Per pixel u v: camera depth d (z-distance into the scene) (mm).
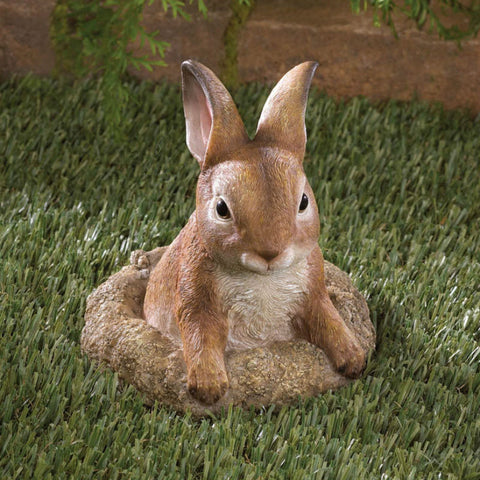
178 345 1323
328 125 1716
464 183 1629
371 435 1301
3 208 1556
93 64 1682
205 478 1259
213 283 1296
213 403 1296
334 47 1751
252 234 1244
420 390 1345
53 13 1753
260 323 1312
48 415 1300
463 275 1496
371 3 1648
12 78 1763
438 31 1707
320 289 1320
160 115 1716
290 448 1273
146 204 1573
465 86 1753
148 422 1290
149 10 1748
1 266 1454
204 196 1271
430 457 1293
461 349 1386
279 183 1251
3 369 1331
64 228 1526
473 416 1329
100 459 1264
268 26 1750
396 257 1507
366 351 1358
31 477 1253
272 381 1306
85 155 1649
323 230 1539
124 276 1393
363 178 1637
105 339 1336
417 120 1721
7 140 1653
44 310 1412
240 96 1750
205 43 1761
